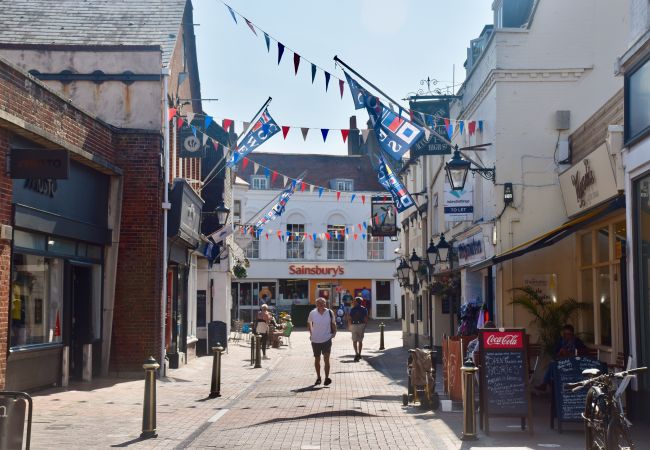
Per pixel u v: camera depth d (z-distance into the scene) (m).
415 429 10.57
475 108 19.55
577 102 17.34
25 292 12.86
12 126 11.23
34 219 12.62
